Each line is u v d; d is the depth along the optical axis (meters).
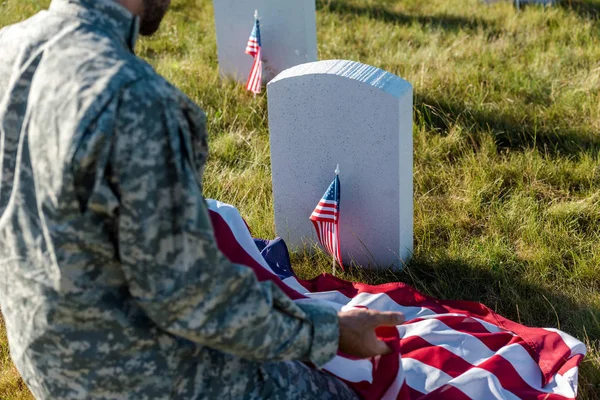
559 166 4.59
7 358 3.06
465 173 4.55
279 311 1.67
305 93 3.47
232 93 5.99
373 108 3.35
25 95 1.56
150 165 1.45
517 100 5.69
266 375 1.90
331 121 3.47
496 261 3.61
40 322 1.60
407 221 3.64
